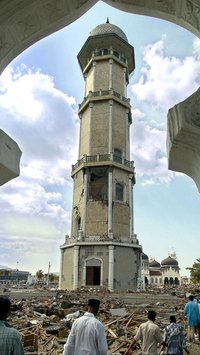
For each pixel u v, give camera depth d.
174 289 44.47
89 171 40.75
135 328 14.26
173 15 3.32
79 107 47.47
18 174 3.29
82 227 38.38
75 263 36.34
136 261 38.12
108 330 13.49
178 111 2.83
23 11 3.26
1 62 3.47
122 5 3.56
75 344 4.03
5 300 3.55
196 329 13.02
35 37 3.58
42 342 11.90
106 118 43.22
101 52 47.56
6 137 3.06
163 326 15.37
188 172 3.30
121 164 40.94
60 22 3.54
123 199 40.47
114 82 46.06
